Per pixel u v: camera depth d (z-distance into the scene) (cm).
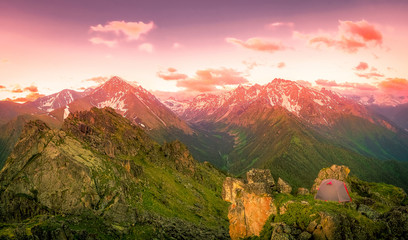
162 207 10506
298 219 4875
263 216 5738
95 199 8356
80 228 7000
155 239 7881
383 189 7381
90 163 9475
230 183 6969
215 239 8956
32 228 6222
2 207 7894
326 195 5416
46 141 9538
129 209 8700
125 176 10569
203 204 13275
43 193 8181
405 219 4359
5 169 9050
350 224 4456
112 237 7256
